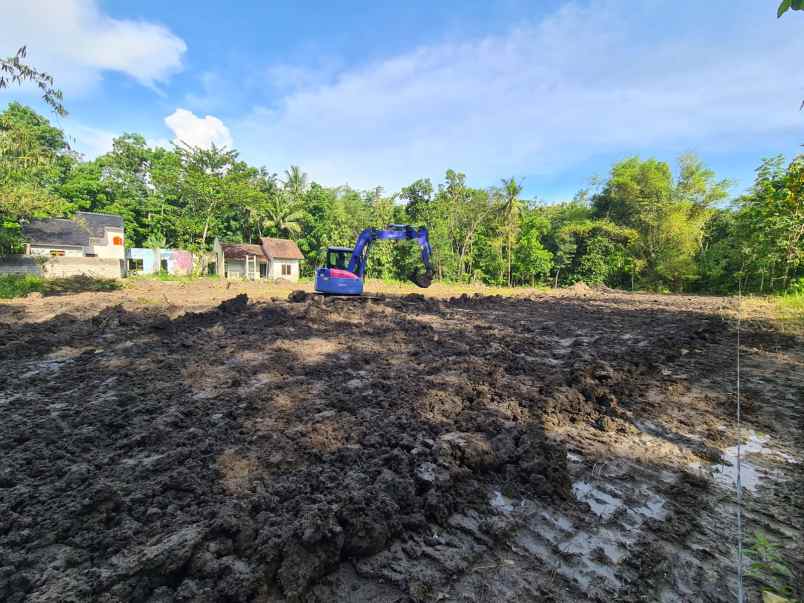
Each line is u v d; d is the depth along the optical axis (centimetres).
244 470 328
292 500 280
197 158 3253
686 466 367
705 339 904
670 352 752
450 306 1480
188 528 251
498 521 283
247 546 237
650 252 3250
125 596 205
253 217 3862
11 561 227
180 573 225
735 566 246
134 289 1897
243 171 3578
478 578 233
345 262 1470
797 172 1598
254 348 741
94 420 425
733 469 363
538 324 1119
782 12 174
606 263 3450
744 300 1806
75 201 3484
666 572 240
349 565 245
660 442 411
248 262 3528
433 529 275
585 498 317
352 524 251
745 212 2067
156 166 3894
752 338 913
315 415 444
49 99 1026
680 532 276
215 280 2728
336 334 876
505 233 3622
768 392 556
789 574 236
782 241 1800
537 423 441
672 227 3034
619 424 446
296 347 755
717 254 2564
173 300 1469
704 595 224
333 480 311
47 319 1018
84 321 977
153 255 3300
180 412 443
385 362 666
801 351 787
